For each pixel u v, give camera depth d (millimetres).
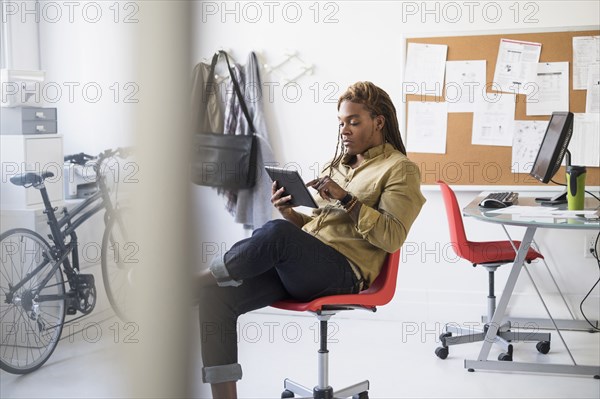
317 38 3986
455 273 3918
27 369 3066
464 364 3088
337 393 2457
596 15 3660
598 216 2684
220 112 4055
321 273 2125
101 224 3859
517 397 2738
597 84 3662
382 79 3926
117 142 266
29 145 3344
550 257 3820
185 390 270
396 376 3027
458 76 3807
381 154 2328
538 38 3707
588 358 3221
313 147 4043
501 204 3033
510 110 3762
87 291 3400
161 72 258
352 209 2125
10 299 3145
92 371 3098
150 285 266
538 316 3838
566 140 2994
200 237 269
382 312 4008
